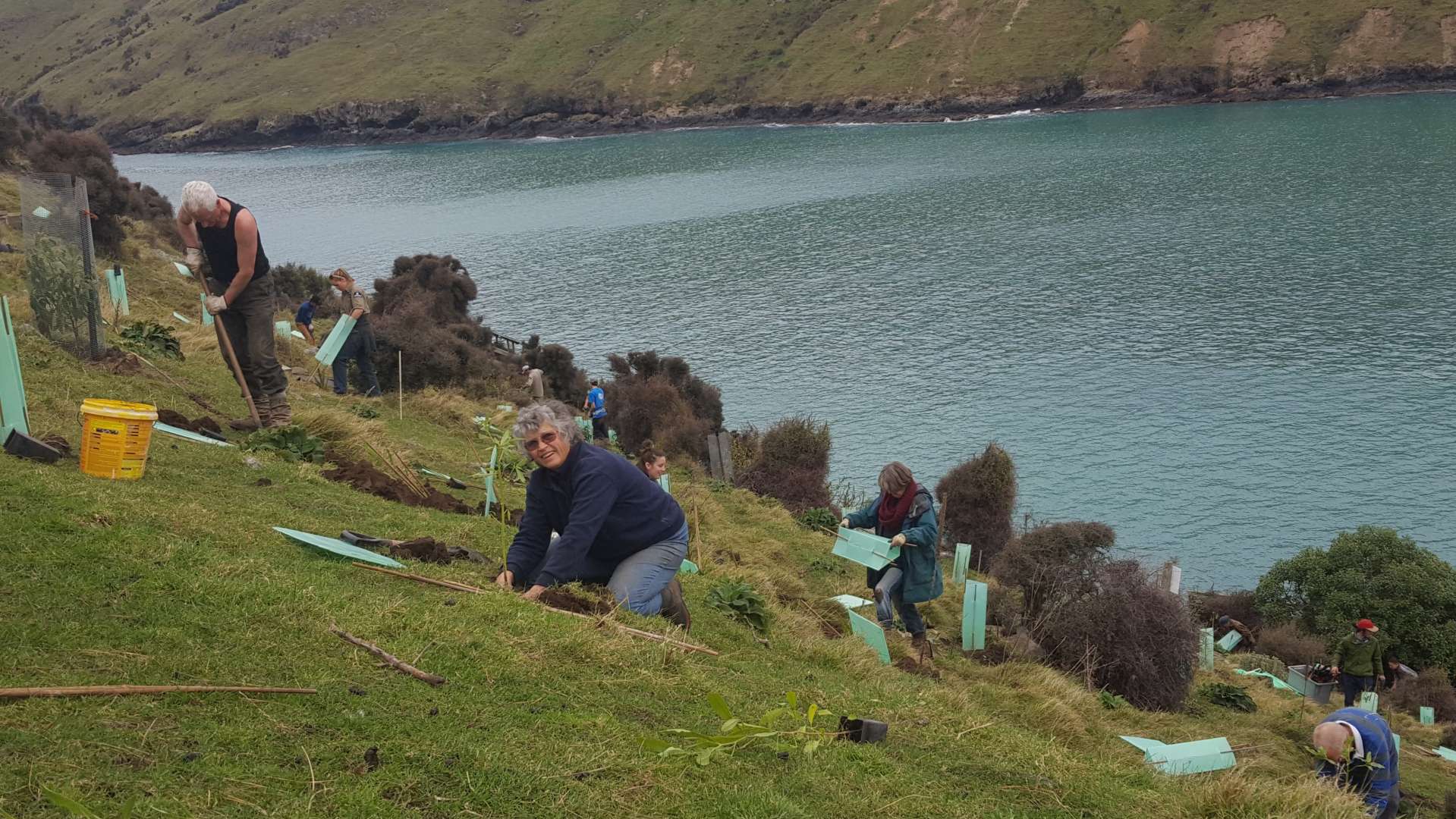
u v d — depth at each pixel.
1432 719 21.03
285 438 9.89
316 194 172.12
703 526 15.36
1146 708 12.73
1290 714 14.27
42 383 9.63
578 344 70.88
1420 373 56.69
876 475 45.59
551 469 6.43
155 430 9.03
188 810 3.24
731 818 4.03
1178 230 99.94
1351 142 143.50
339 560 6.26
